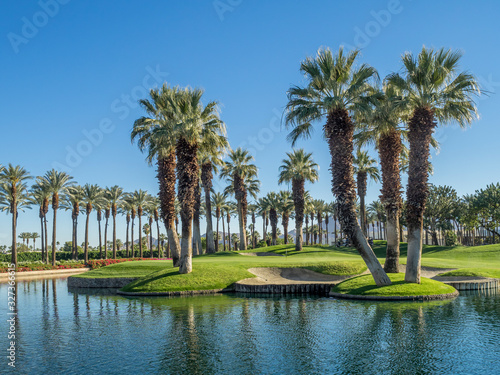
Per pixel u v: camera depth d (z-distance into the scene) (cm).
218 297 2678
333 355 1267
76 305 2447
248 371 1132
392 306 2103
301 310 2081
